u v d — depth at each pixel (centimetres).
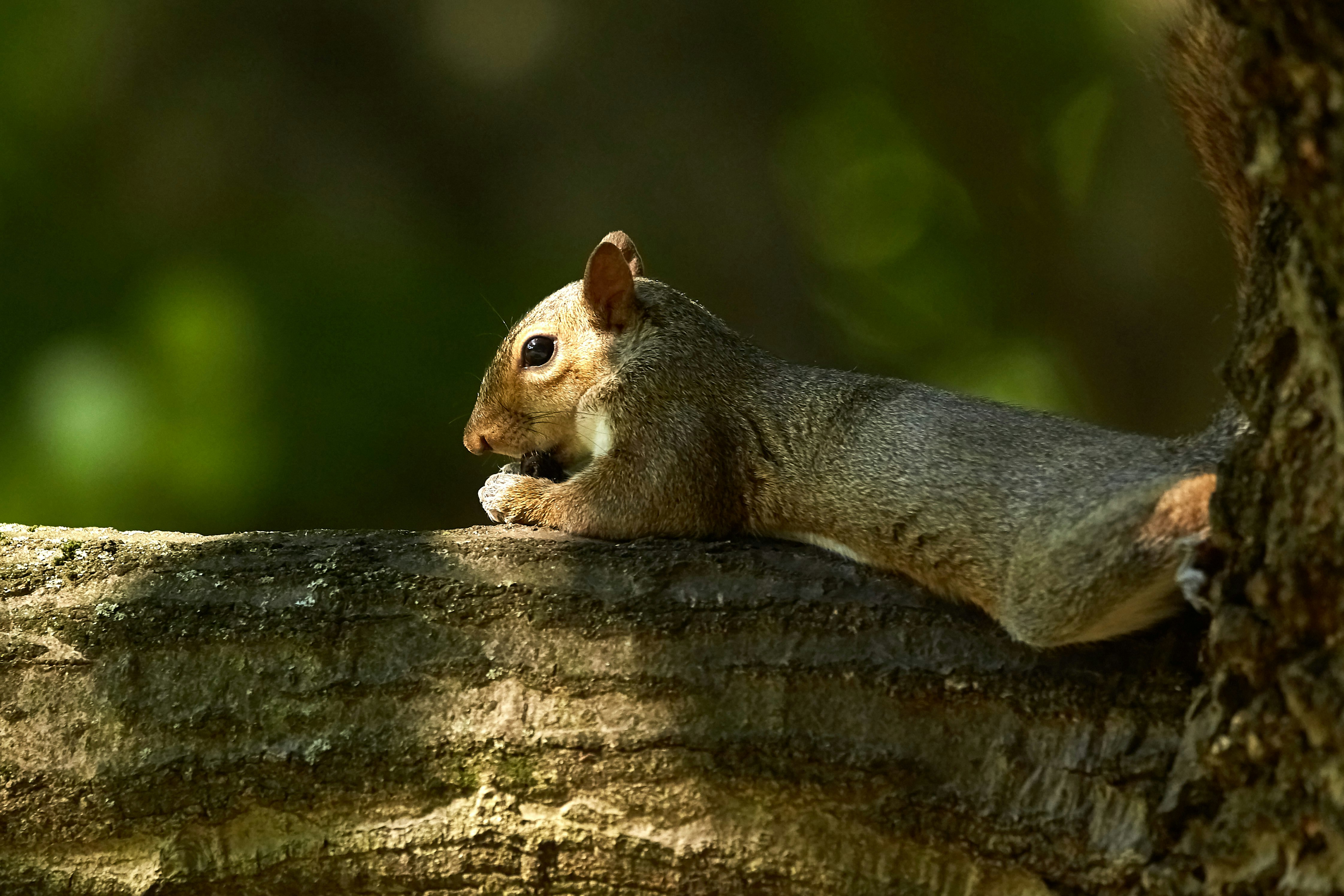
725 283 1950
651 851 695
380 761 711
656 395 956
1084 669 692
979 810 674
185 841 719
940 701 697
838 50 2167
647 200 1945
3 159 1902
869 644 714
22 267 1845
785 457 901
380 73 1978
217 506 1705
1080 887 655
